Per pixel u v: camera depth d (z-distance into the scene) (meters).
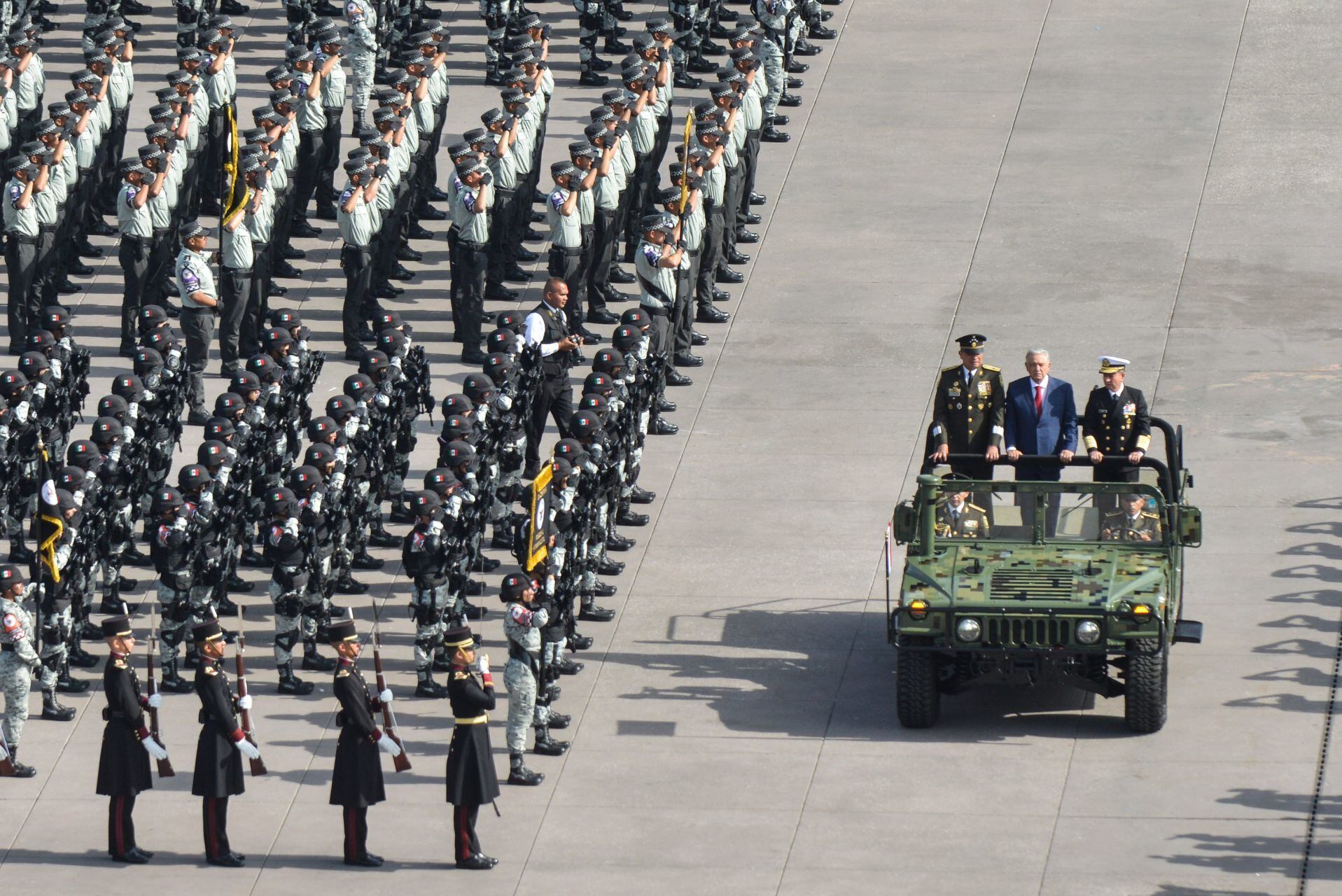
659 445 92.69
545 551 71.81
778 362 99.00
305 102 107.88
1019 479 75.75
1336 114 118.75
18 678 71.81
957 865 65.62
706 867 66.19
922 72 125.25
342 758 66.50
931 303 103.19
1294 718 72.31
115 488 80.06
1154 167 114.44
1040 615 69.94
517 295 104.12
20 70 112.12
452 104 120.50
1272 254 106.06
